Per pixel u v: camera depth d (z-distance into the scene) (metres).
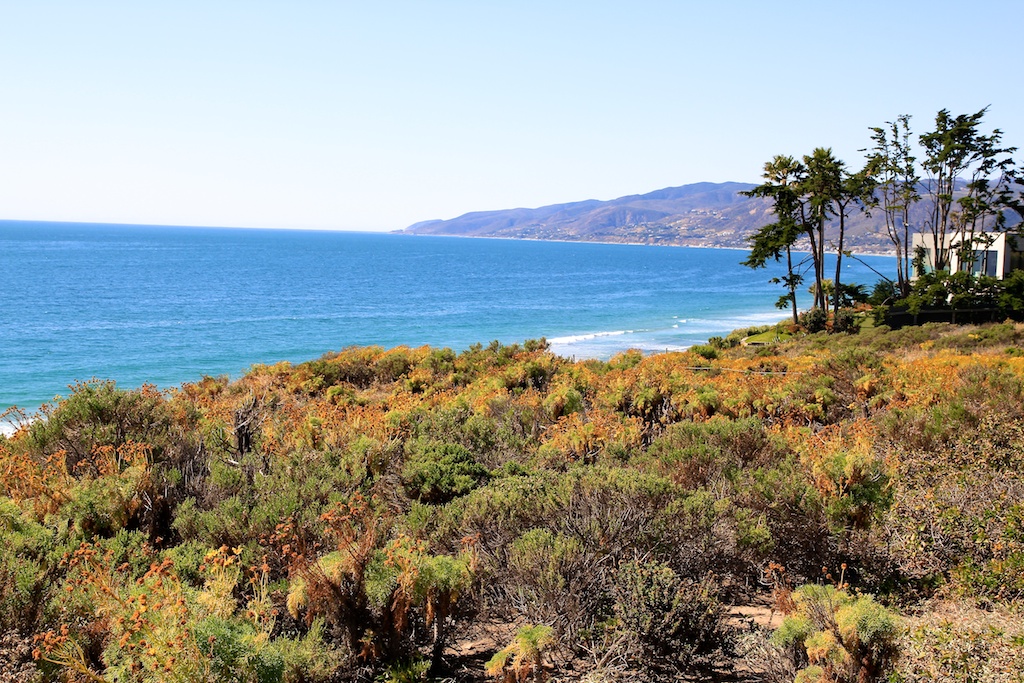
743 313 74.12
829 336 40.78
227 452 9.20
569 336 54.91
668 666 4.54
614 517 5.73
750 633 4.82
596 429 10.04
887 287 52.91
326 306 77.56
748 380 15.89
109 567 4.84
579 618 4.80
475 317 68.81
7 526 5.85
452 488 7.55
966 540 5.71
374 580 4.63
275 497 6.36
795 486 6.19
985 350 26.67
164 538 6.79
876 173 50.16
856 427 9.12
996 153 49.28
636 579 4.81
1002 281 44.06
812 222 50.41
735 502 6.53
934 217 52.59
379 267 162.62
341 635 4.66
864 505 5.93
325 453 8.52
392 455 8.45
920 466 7.34
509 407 12.96
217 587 4.56
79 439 9.05
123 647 3.94
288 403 16.08
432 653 4.71
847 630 4.14
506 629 5.05
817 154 49.00
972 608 4.88
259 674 3.91
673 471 7.76
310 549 5.65
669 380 14.84
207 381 20.25
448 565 4.78
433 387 18.73
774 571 5.87
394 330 58.72
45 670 4.08
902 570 5.76
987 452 7.38
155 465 7.55
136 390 10.84
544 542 5.26
